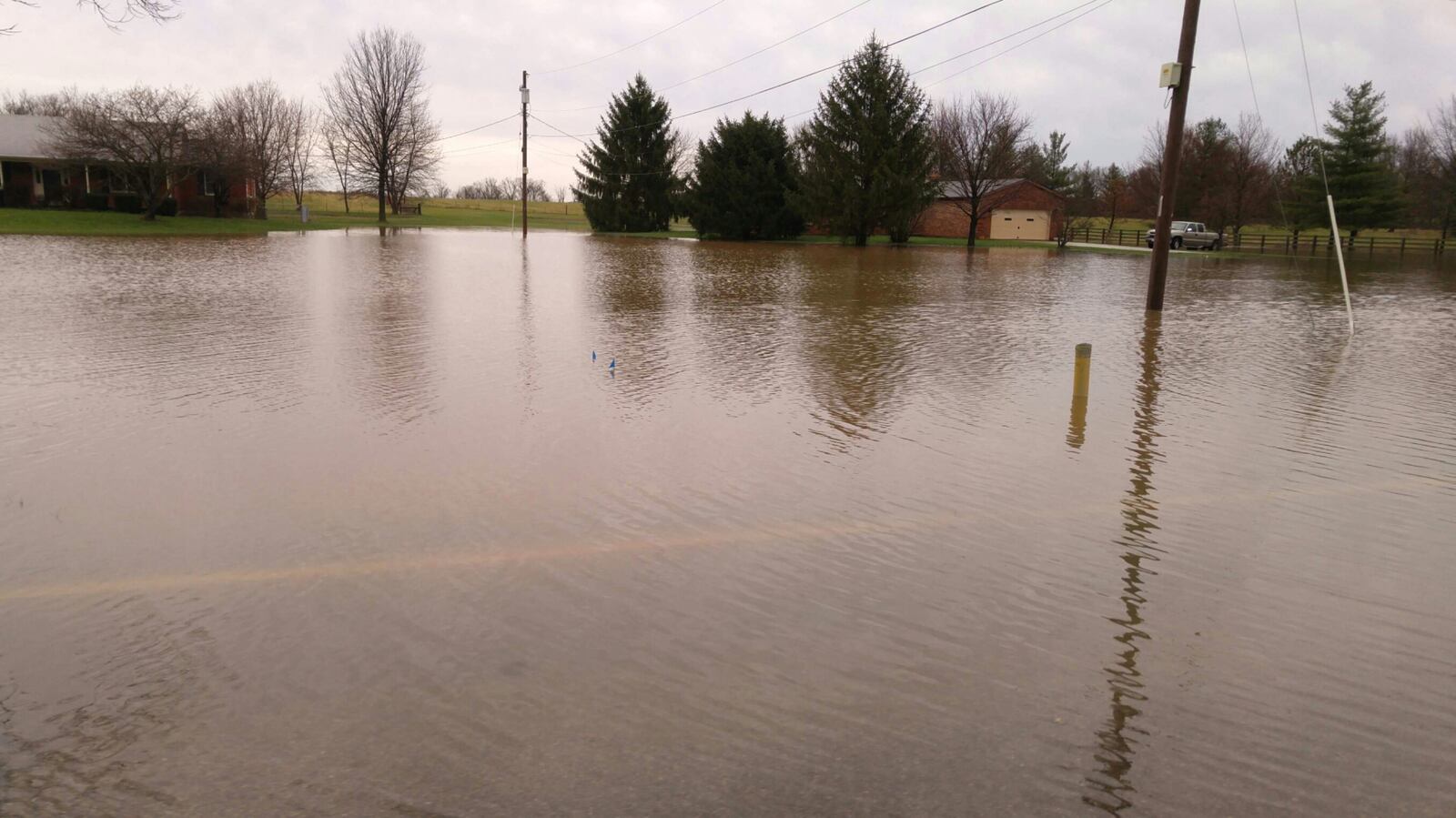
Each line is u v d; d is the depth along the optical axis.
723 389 11.09
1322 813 3.57
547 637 4.91
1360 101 52.72
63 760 3.82
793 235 56.88
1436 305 22.00
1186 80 18.23
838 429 9.28
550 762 3.83
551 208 110.94
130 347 13.06
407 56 68.00
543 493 7.19
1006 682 4.50
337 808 3.53
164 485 7.21
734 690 4.41
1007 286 26.06
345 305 18.31
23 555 5.86
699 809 3.55
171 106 48.16
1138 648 4.87
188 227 45.75
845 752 3.93
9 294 18.94
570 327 16.14
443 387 10.90
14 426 8.80
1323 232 71.69
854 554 6.09
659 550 6.11
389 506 6.82
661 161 67.25
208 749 3.90
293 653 4.70
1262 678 4.58
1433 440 9.05
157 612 5.12
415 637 4.88
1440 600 5.50
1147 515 6.89
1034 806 3.58
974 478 7.74
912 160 49.16
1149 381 11.92
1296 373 12.59
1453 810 3.60
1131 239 61.06
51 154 49.62
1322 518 6.88
